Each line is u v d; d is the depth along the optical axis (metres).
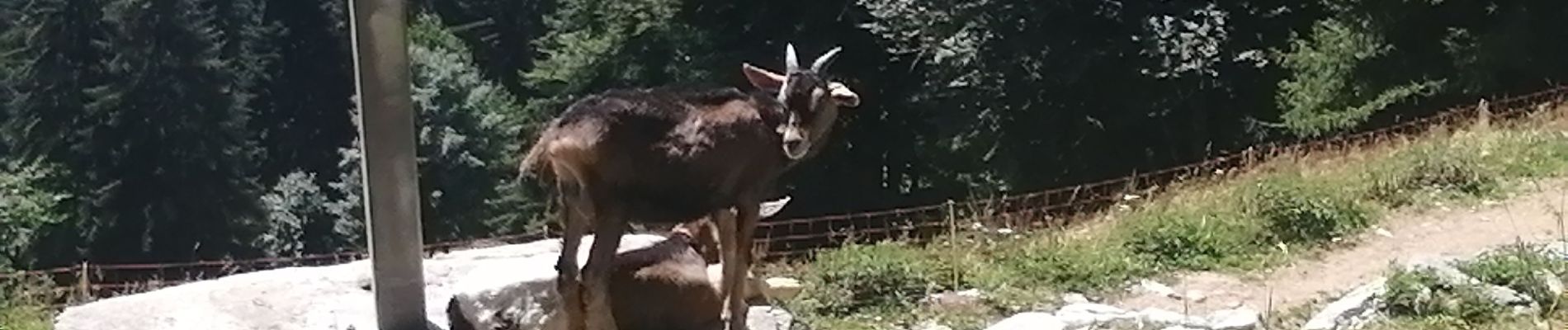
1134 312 9.92
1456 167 12.95
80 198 42.09
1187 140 24.05
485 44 56.12
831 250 12.55
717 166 7.97
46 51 43.25
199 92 43.72
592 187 8.02
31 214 41.00
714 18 28.48
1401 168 13.20
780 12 27.86
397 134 8.00
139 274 40.88
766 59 27.58
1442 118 18.95
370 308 9.21
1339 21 22.70
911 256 11.38
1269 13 24.38
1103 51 23.88
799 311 10.41
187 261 42.59
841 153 26.86
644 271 8.85
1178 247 11.55
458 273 9.74
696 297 8.92
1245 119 23.48
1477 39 21.20
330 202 45.38
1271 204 12.02
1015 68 24.27
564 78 30.86
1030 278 11.12
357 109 8.09
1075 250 11.61
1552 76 20.81
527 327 9.08
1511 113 17.91
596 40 30.83
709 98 8.06
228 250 42.97
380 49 7.86
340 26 52.50
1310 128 22.16
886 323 10.27
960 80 24.56
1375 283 9.90
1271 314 10.02
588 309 8.16
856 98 8.08
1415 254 11.23
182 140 43.09
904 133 27.05
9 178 41.91
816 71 8.12
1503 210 12.16
